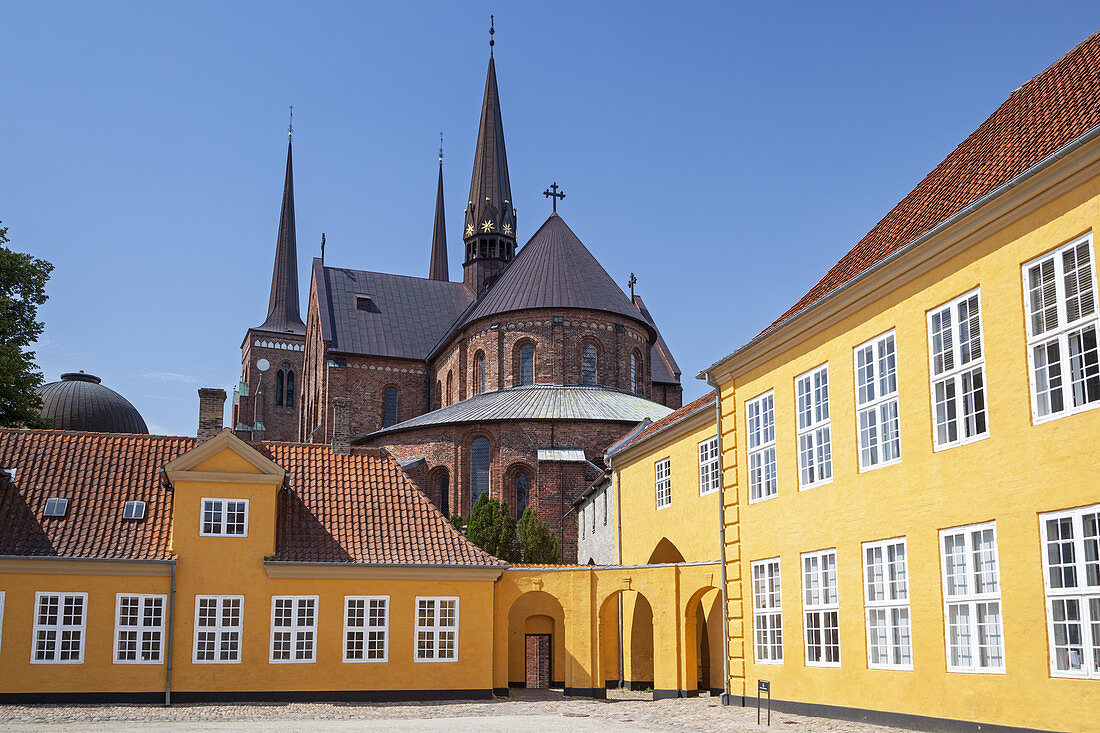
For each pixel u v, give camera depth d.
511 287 73.69
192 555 34.06
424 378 85.56
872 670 23.19
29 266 47.53
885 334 23.50
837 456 25.23
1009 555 18.92
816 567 26.06
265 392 112.06
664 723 26.11
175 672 33.22
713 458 34.94
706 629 37.75
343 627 34.84
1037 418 18.53
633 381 74.19
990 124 25.91
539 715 29.70
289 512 36.62
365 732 24.50
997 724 18.97
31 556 32.41
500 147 94.19
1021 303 19.05
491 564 36.50
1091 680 16.80
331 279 89.06
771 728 23.14
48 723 27.05
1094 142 17.08
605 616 38.72
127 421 70.75
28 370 46.91
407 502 38.50
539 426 63.88
